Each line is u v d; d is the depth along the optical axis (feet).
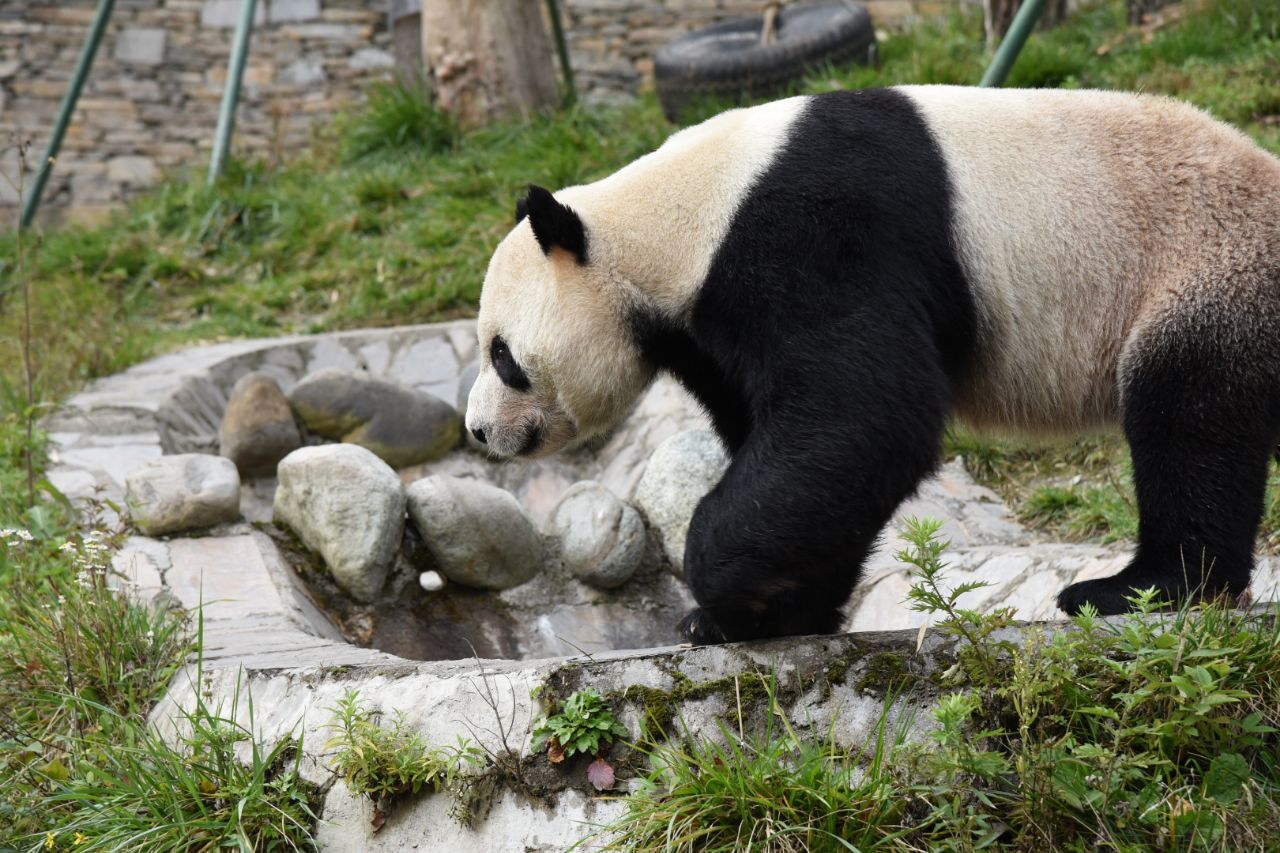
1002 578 16.31
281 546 18.63
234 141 47.88
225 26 48.80
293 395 22.97
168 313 32.17
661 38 48.96
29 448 19.12
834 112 11.77
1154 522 11.41
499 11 38.42
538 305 12.34
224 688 12.77
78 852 10.98
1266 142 24.84
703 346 11.93
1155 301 11.49
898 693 10.34
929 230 11.35
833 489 10.50
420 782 10.99
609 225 12.03
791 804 9.58
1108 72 31.86
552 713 10.83
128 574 16.85
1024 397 12.26
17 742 12.76
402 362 26.96
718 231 11.50
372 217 34.14
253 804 11.24
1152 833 9.11
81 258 35.04
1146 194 11.69
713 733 10.48
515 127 37.52
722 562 10.84
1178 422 11.21
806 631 12.46
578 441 13.15
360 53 48.98
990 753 9.34
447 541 18.78
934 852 9.20
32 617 14.82
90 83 47.96
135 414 23.21
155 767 11.71
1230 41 31.40
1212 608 10.25
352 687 11.94
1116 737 9.18
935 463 11.10
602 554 19.42
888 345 10.72
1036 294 11.77
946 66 33.53
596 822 10.32
